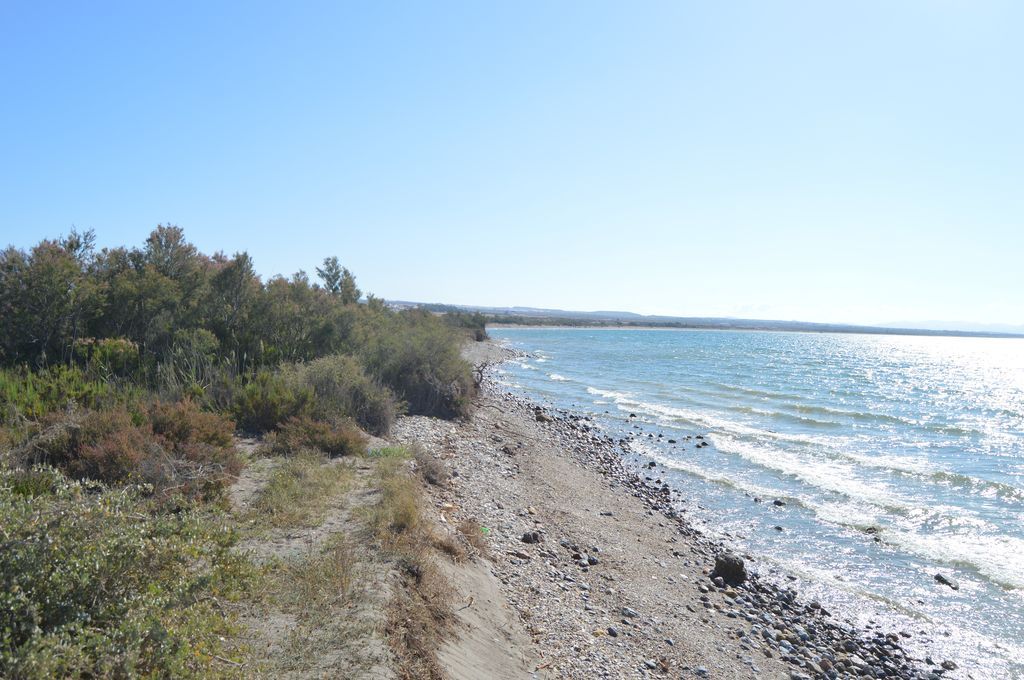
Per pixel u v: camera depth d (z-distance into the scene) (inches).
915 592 432.1
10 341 553.6
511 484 563.5
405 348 871.1
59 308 576.4
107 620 156.4
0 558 152.2
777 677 316.2
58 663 131.8
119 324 634.2
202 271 760.3
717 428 1004.6
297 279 936.3
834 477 710.5
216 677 159.6
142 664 150.0
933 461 802.8
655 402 1315.2
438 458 563.2
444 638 234.1
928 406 1393.9
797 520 571.2
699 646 331.9
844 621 393.4
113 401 449.1
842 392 1595.7
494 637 265.3
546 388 1526.8
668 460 789.2
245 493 346.9
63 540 163.0
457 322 3341.5
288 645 190.9
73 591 156.6
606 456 794.8
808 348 4281.5
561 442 838.5
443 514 401.1
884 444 910.4
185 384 560.7
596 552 443.5
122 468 315.6
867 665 342.6
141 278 669.9
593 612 340.2
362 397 626.5
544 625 305.9
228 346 701.9
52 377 488.7
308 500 339.9
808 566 473.4
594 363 2367.1
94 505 179.8
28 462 315.9
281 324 774.5
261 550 266.7
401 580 255.9
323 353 791.7
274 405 521.3
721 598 406.0
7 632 129.6
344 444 472.4
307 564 251.3
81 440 333.7
